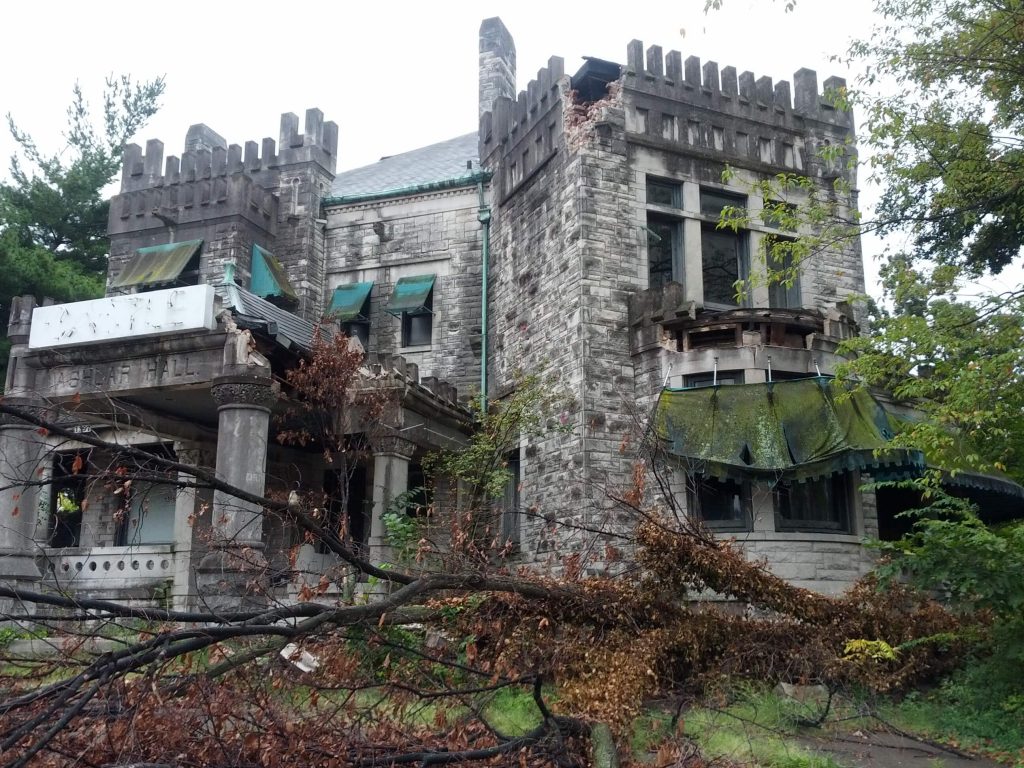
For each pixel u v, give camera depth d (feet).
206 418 60.03
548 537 52.29
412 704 27.63
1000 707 33.37
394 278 74.54
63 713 18.76
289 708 24.49
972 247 54.03
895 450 46.29
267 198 75.56
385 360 54.39
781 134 64.08
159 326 49.83
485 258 70.79
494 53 90.02
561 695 28.94
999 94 43.60
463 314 71.36
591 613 31.68
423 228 74.49
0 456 50.62
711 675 31.91
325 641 24.99
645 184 59.82
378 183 80.69
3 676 19.54
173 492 55.31
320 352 49.24
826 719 33.04
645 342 55.57
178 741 19.56
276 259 75.10
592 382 55.26
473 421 62.90
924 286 41.73
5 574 48.60
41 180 92.07
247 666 23.21
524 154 66.69
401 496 50.21
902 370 41.52
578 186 58.34
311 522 24.04
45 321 52.11
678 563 33.86
